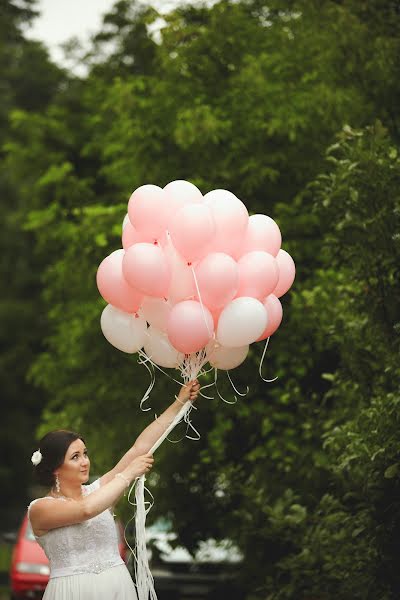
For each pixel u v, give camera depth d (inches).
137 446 329.1
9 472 1953.7
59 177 851.4
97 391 723.4
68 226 796.0
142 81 746.2
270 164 672.4
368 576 427.5
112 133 788.0
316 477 575.5
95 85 916.0
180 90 709.9
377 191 426.3
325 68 609.9
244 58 681.0
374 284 448.8
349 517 440.8
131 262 309.7
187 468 727.7
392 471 381.4
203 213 308.7
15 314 1753.2
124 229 333.7
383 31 553.9
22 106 1696.6
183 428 703.7
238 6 708.7
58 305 847.7
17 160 997.2
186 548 733.3
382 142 431.5
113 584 310.5
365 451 406.6
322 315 550.3
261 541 581.0
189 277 316.2
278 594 479.2
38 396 1857.8
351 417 481.4
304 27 632.4
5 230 1723.7
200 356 333.4
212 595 710.5
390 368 412.5
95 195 924.6
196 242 307.6
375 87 576.4
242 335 315.6
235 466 696.4
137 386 700.0
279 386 651.5
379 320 450.3
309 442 596.7
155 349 333.7
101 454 730.8
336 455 465.1
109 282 321.4
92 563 309.7
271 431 663.8
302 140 660.7
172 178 706.8
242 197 685.3
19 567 812.0
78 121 1007.6
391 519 413.7
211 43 700.0
